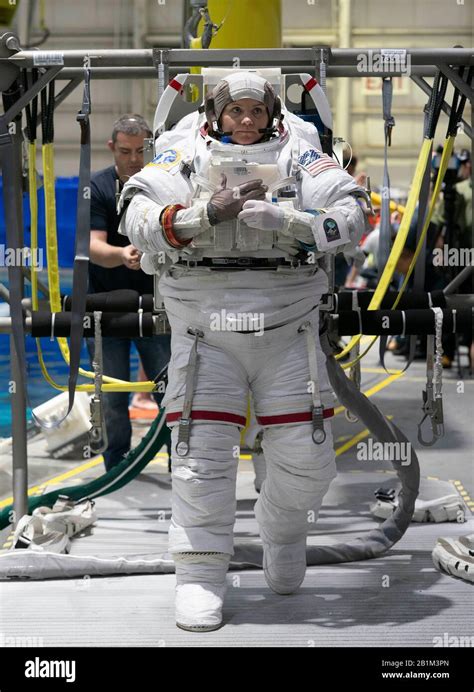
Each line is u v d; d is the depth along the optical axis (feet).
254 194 23.38
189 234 23.57
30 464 48.62
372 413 30.25
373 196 42.70
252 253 24.45
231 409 24.67
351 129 152.05
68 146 147.33
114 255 38.37
